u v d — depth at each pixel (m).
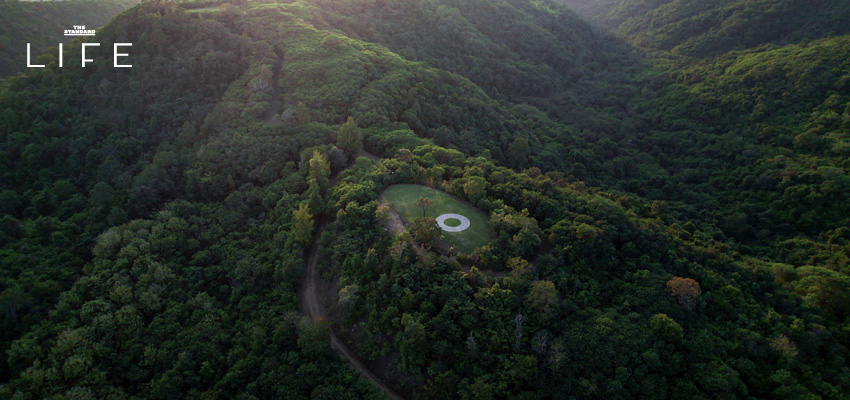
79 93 134.00
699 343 65.75
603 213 88.00
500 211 84.62
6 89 135.12
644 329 65.94
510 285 68.69
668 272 78.25
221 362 73.12
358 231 82.94
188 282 87.19
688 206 130.50
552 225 83.69
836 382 63.91
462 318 64.69
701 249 85.56
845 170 123.44
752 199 128.62
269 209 101.94
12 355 69.56
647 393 59.56
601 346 62.94
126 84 137.00
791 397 60.72
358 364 70.38
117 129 129.12
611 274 77.50
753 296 77.12
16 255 90.81
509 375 59.31
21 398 63.72
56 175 117.38
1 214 105.00
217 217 102.62
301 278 84.94
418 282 70.31
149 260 87.81
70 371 67.62
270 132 117.56
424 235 76.88
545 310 66.25
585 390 58.88
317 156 102.12
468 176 98.88
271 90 136.75
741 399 61.03
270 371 68.69
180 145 122.88
